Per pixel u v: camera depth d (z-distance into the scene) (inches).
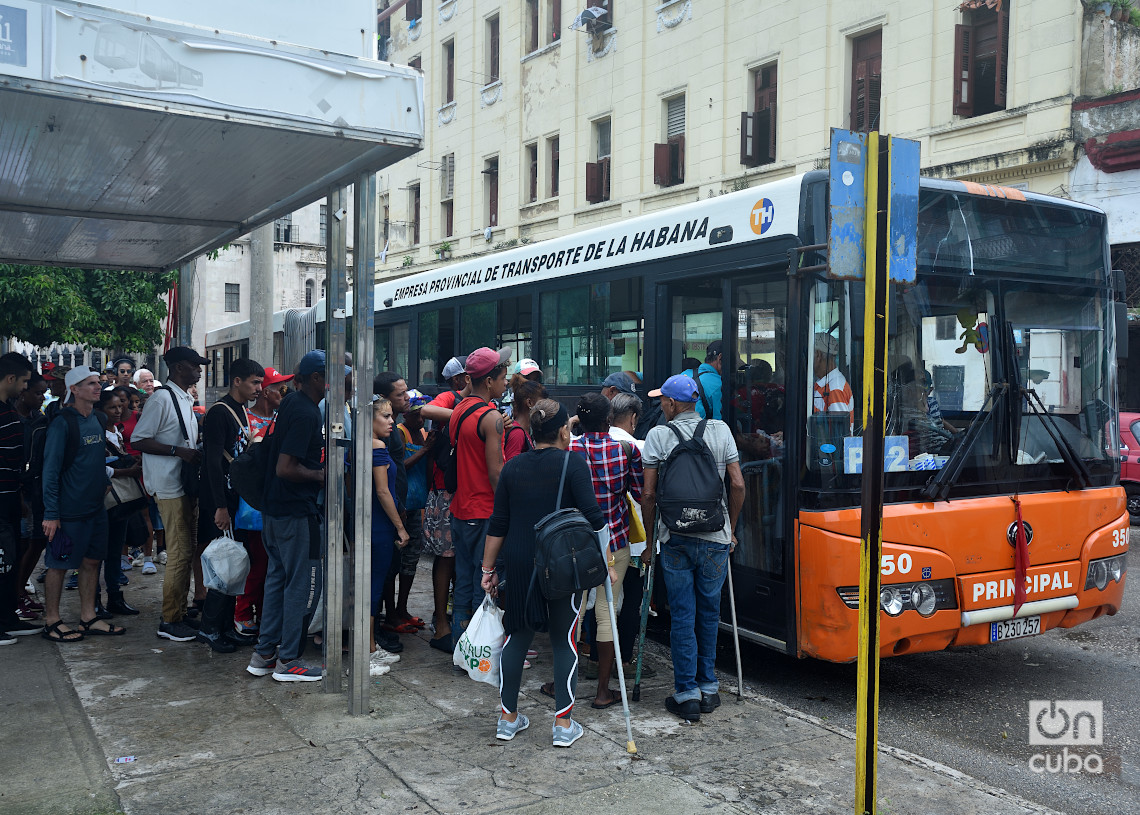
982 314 221.6
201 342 957.8
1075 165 568.4
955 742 195.3
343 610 237.5
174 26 158.1
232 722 189.5
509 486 184.9
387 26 1311.5
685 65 818.2
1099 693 228.4
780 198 228.2
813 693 229.3
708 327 255.3
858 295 210.7
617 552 208.7
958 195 221.8
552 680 225.1
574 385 319.3
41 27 146.2
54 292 641.6
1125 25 556.4
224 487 242.1
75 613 278.5
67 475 245.9
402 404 256.7
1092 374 239.3
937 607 206.7
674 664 200.8
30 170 219.5
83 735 181.2
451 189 1177.4
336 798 154.6
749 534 230.1
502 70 1059.9
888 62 659.4
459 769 167.5
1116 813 161.6
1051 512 222.4
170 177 224.2
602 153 937.5
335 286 204.8
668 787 160.7
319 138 181.2
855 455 209.9
